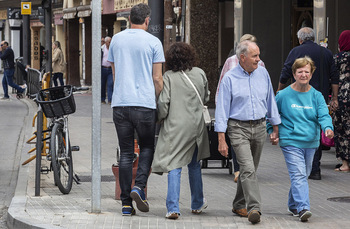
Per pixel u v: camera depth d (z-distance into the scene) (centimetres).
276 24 2620
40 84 1998
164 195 1338
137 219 1115
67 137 1380
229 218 1132
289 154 1136
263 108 1120
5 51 3872
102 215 1141
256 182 1095
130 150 1142
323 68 1526
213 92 3319
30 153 1920
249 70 1109
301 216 1105
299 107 1137
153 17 1820
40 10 3316
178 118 1118
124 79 1119
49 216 1129
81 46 6216
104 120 2836
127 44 1122
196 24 3269
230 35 3547
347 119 1603
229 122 1116
